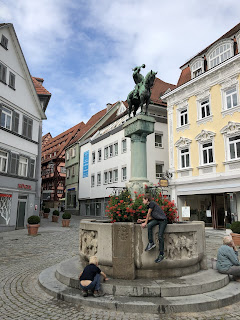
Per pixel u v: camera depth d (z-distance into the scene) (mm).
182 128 22281
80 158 40250
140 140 8211
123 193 7055
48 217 34406
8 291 5609
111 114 41031
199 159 20469
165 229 5570
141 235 5449
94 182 35281
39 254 10109
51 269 7016
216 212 19844
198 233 6164
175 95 23203
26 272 7262
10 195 19250
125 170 28797
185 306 4520
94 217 34625
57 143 63094
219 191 18688
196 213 21359
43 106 25984
